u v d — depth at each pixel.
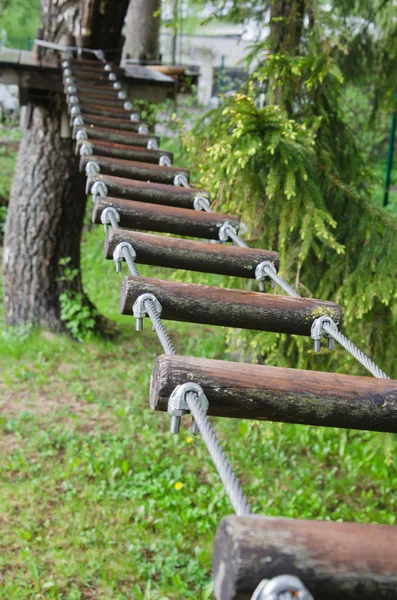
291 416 1.39
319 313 2.02
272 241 4.03
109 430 5.00
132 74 5.86
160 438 4.93
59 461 4.54
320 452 4.86
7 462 4.48
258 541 0.83
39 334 6.55
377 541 0.85
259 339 4.02
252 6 5.05
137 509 4.03
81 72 5.34
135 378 5.98
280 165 3.55
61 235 6.67
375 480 4.66
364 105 7.88
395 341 4.04
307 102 4.46
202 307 1.99
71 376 5.90
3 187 11.27
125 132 4.07
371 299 3.79
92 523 3.90
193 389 1.31
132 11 9.69
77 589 3.37
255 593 0.80
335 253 4.05
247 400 1.36
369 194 4.79
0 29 20.91
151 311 1.83
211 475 4.45
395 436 4.18
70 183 6.57
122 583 3.47
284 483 4.52
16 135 13.67
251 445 4.91
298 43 4.46
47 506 4.02
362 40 5.05
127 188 3.09
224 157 3.82
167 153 3.76
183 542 3.79
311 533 0.85
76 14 5.87
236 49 16.66
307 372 1.44
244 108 3.42
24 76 5.69
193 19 8.84
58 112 6.32
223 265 2.45
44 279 6.64
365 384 1.43
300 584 0.79
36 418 5.11
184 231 2.82
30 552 3.59
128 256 2.28
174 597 3.38
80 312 6.64
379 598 0.82
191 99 11.55
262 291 2.48
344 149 4.67
